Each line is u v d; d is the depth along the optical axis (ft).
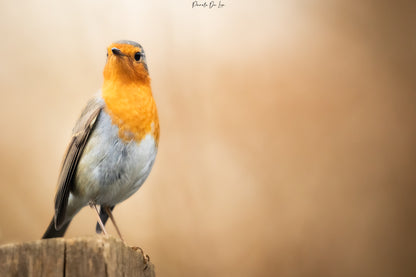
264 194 39.29
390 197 41.32
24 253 15.06
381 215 40.55
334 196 40.29
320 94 43.47
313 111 42.80
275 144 40.83
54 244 15.17
